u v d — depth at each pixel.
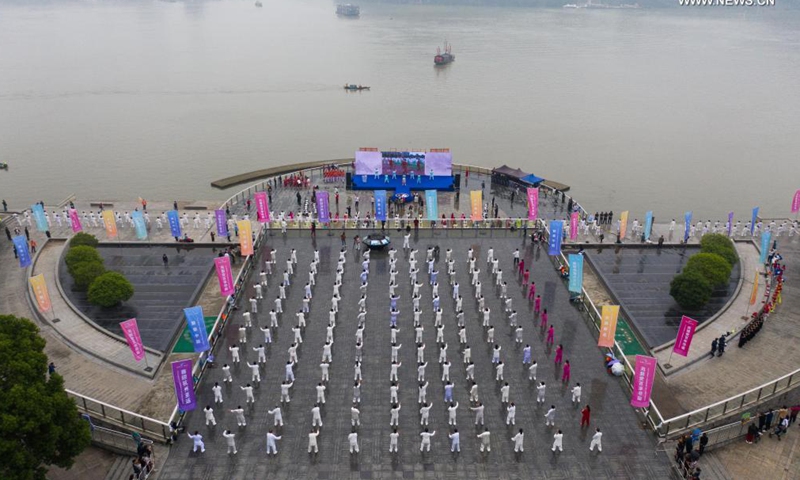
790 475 43.06
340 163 120.69
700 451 43.97
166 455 43.09
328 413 47.50
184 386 44.53
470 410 47.97
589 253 79.38
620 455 43.62
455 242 78.06
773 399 48.78
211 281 70.44
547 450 44.06
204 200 108.12
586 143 149.25
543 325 59.22
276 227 82.00
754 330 59.94
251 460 42.78
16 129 158.00
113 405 49.06
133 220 81.25
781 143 152.00
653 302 67.50
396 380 50.69
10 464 34.56
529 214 80.06
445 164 101.62
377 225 82.62
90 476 41.81
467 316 60.97
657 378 53.97
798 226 88.75
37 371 39.03
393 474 41.81
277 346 55.84
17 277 71.50
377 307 62.31
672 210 111.19
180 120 168.50
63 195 113.44
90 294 62.91
